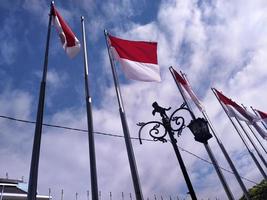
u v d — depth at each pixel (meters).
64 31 12.90
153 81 13.23
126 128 11.09
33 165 7.89
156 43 13.97
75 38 12.91
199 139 8.44
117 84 12.48
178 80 20.59
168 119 9.13
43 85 9.80
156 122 9.24
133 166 10.09
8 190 30.52
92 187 8.69
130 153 10.39
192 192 7.88
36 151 8.16
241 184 20.69
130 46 13.73
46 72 10.20
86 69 11.86
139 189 9.55
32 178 7.70
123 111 11.62
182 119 9.00
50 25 12.08
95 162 9.22
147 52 13.75
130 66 13.20
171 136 8.92
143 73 13.20
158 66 13.62
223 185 18.48
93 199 8.51
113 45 13.77
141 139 9.46
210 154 19.36
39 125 8.75
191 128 8.58
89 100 10.76
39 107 9.18
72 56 12.85
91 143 9.61
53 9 12.73
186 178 8.13
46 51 10.95
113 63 13.22
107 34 14.04
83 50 12.63
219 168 18.83
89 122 10.16
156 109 9.36
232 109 25.81
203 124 8.47
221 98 26.11
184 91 20.22
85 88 11.16
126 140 10.77
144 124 9.41
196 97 20.98
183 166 8.34
